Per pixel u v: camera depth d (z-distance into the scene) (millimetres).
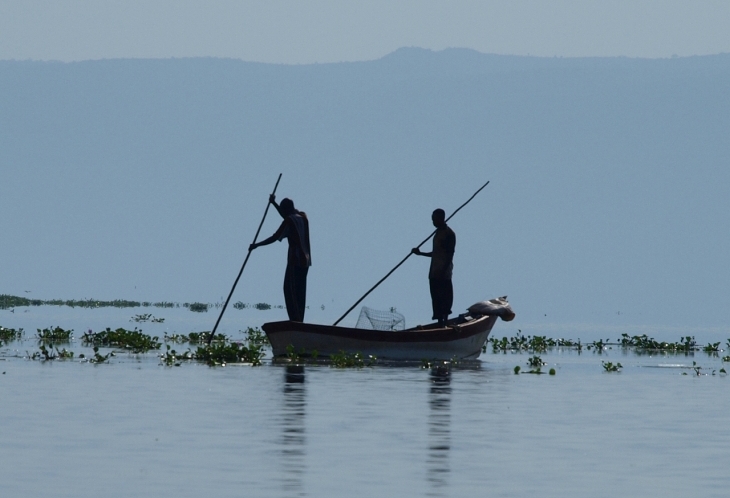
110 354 86812
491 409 57562
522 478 40719
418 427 50781
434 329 88250
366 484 39281
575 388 69250
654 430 51562
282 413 54281
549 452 45531
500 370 81250
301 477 40125
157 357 87562
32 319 157500
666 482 40531
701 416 56500
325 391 63875
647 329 174125
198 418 52406
